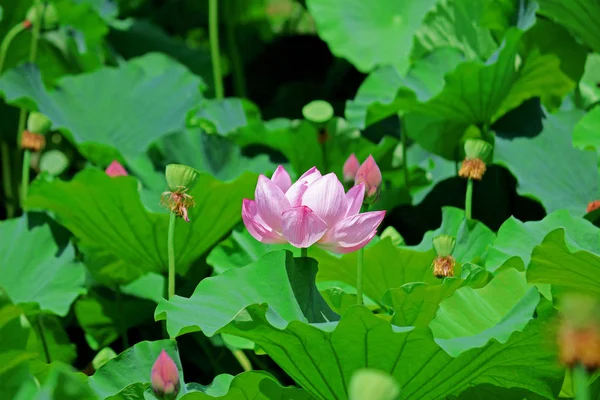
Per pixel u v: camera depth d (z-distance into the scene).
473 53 6.56
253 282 5.30
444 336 5.26
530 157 6.23
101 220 6.02
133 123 6.78
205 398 5.23
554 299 5.39
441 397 5.24
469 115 6.25
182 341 6.26
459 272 5.71
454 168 6.52
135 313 6.25
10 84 6.64
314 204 5.22
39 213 6.12
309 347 5.12
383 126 6.68
